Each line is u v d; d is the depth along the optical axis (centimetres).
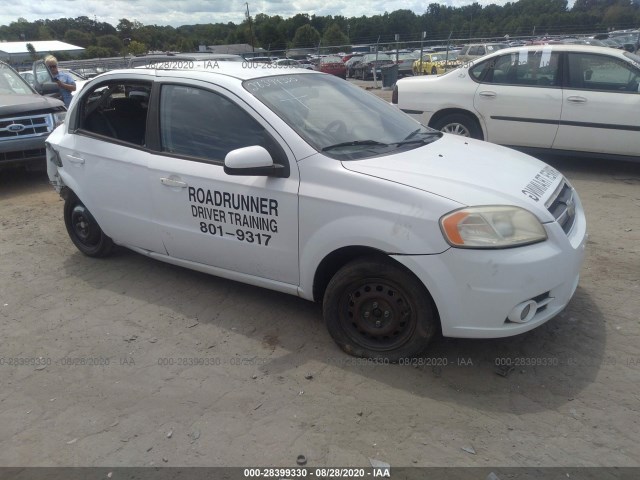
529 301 293
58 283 457
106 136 445
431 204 295
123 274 469
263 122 350
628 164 794
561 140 729
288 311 396
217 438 276
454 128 794
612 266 452
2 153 738
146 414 296
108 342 366
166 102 399
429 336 313
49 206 682
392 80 1983
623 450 261
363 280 322
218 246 381
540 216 302
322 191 324
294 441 272
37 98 797
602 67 700
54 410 302
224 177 362
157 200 404
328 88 421
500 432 275
